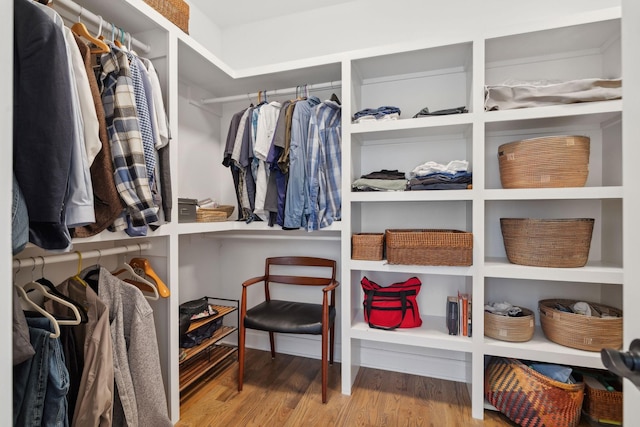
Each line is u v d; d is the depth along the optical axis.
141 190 1.14
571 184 1.44
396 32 2.03
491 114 1.51
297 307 1.92
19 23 0.82
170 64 1.46
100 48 1.15
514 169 1.55
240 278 2.42
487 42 1.58
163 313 1.48
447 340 1.56
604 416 1.39
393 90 2.02
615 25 1.43
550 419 1.34
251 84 2.14
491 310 1.66
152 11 1.38
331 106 1.86
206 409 1.58
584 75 1.70
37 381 0.91
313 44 2.22
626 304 0.47
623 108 0.49
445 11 1.94
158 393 1.23
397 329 1.69
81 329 1.16
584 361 1.38
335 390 1.76
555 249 1.45
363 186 1.75
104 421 1.05
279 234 2.17
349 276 1.72
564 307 1.62
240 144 1.87
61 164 0.82
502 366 1.53
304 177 1.75
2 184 0.46
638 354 0.42
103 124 1.07
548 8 1.77
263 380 1.86
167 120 1.46
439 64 1.83
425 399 1.67
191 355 1.69
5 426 0.45
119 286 1.21
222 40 2.44
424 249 1.57
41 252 1.21
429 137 1.94
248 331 2.36
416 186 1.63
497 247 1.85
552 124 1.66
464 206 1.91
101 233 1.16
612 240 1.59
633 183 0.46
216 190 2.40
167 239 1.45
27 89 0.81
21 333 0.85
